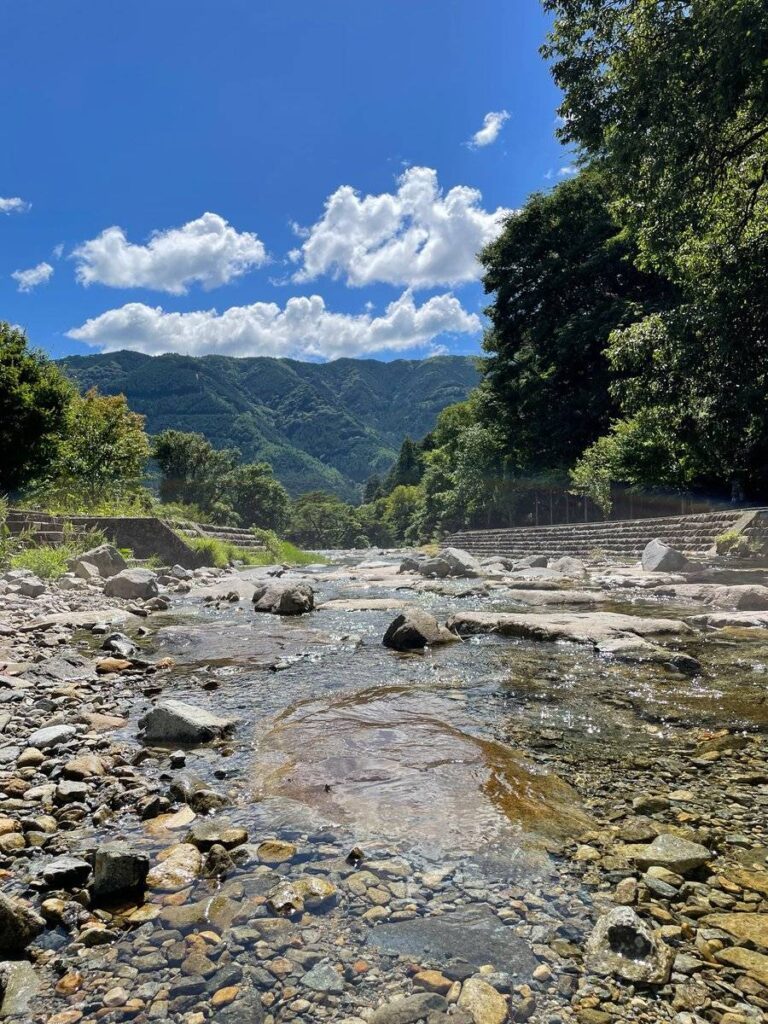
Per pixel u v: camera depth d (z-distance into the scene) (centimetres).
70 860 213
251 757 315
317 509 11594
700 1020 142
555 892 191
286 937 172
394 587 1184
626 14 1267
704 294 1328
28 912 178
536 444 3634
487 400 4034
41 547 1273
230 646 624
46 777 298
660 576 1084
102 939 175
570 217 3275
